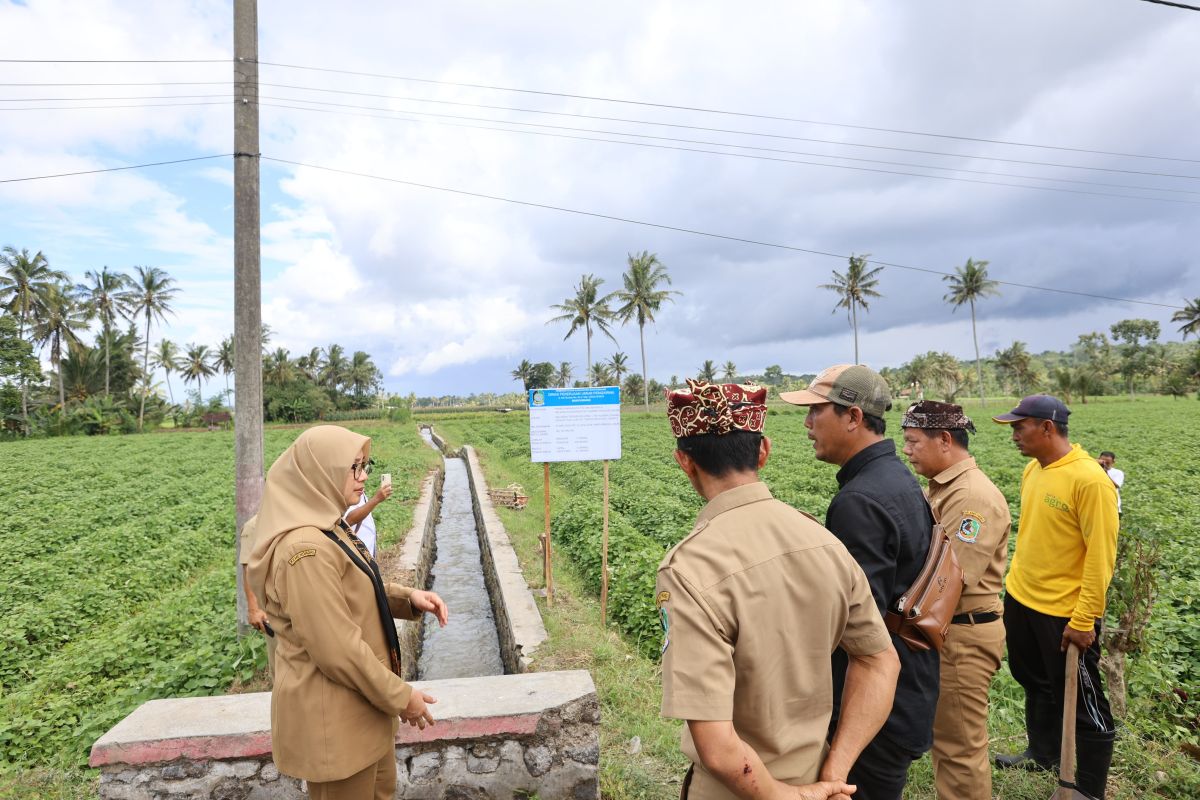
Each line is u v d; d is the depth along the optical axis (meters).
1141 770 3.40
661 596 1.56
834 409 2.24
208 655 5.68
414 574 9.36
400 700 2.22
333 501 2.29
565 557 9.75
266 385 69.50
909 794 3.26
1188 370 73.06
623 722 4.31
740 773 1.38
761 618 1.48
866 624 1.67
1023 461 18.80
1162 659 4.77
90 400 53.81
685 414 1.70
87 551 10.44
